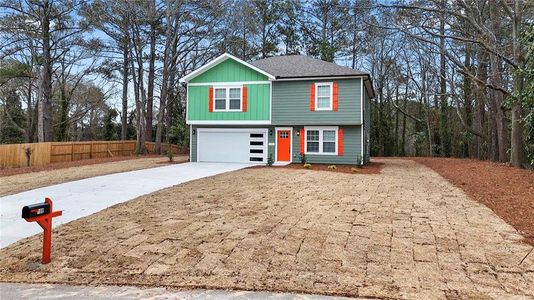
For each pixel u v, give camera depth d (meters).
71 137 41.62
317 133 18.41
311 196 8.61
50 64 28.06
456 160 22.23
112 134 38.22
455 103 28.64
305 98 18.25
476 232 5.71
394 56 32.69
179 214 7.07
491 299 3.65
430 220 6.42
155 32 28.77
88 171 15.55
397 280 4.13
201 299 3.82
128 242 5.57
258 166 17.12
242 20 30.97
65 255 5.18
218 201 8.16
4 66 27.56
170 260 4.89
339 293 3.88
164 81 28.53
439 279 4.13
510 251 4.89
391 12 20.31
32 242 5.77
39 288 4.21
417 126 34.03
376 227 6.00
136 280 4.36
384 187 10.00
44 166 18.41
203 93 19.66
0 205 8.70
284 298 3.80
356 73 17.67
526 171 12.59
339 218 6.55
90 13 25.47
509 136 19.70
